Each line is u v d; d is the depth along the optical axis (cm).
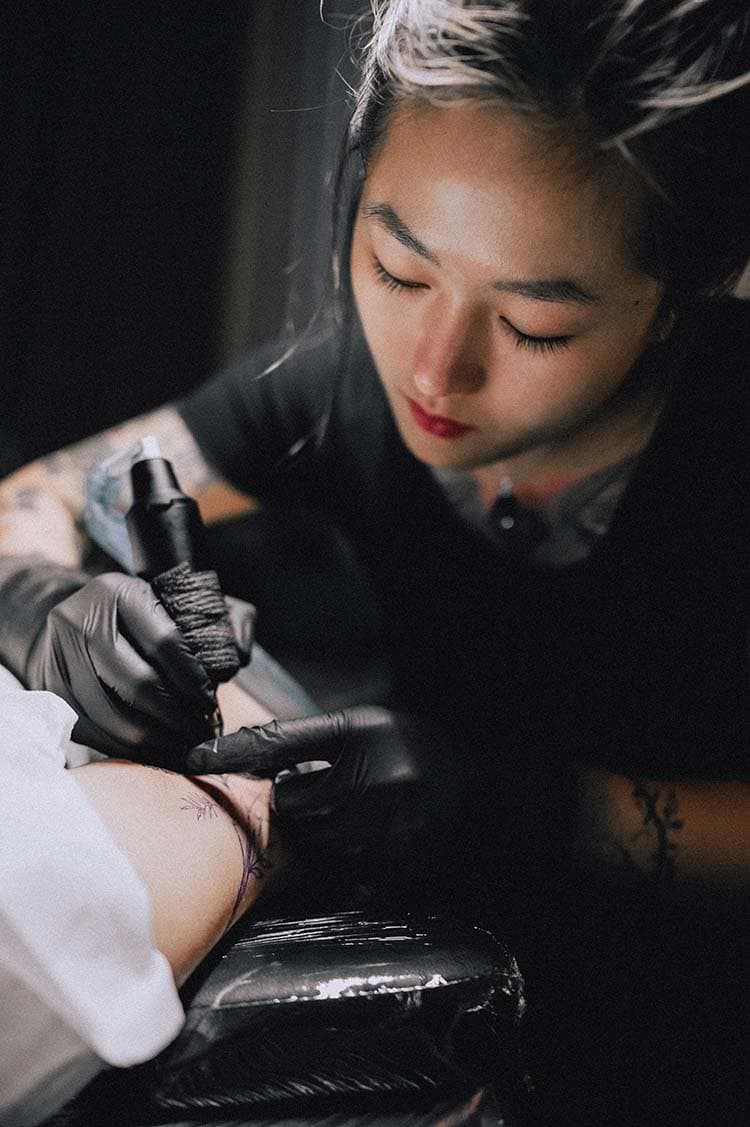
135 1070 56
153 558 76
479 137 61
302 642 149
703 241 67
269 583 155
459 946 63
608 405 80
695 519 87
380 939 64
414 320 70
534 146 60
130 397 193
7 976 53
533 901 81
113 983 54
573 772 82
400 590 101
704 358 83
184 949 59
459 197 62
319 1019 58
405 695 104
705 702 93
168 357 192
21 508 94
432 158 62
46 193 184
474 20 59
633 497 87
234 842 67
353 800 72
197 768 70
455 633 100
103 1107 56
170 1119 57
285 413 99
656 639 92
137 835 63
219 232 189
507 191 61
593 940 84
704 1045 82
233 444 101
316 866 74
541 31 58
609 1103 78
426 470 92
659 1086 80
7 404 189
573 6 58
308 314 180
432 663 102
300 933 65
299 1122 57
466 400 72
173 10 181
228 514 106
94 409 192
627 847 80
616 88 59
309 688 138
